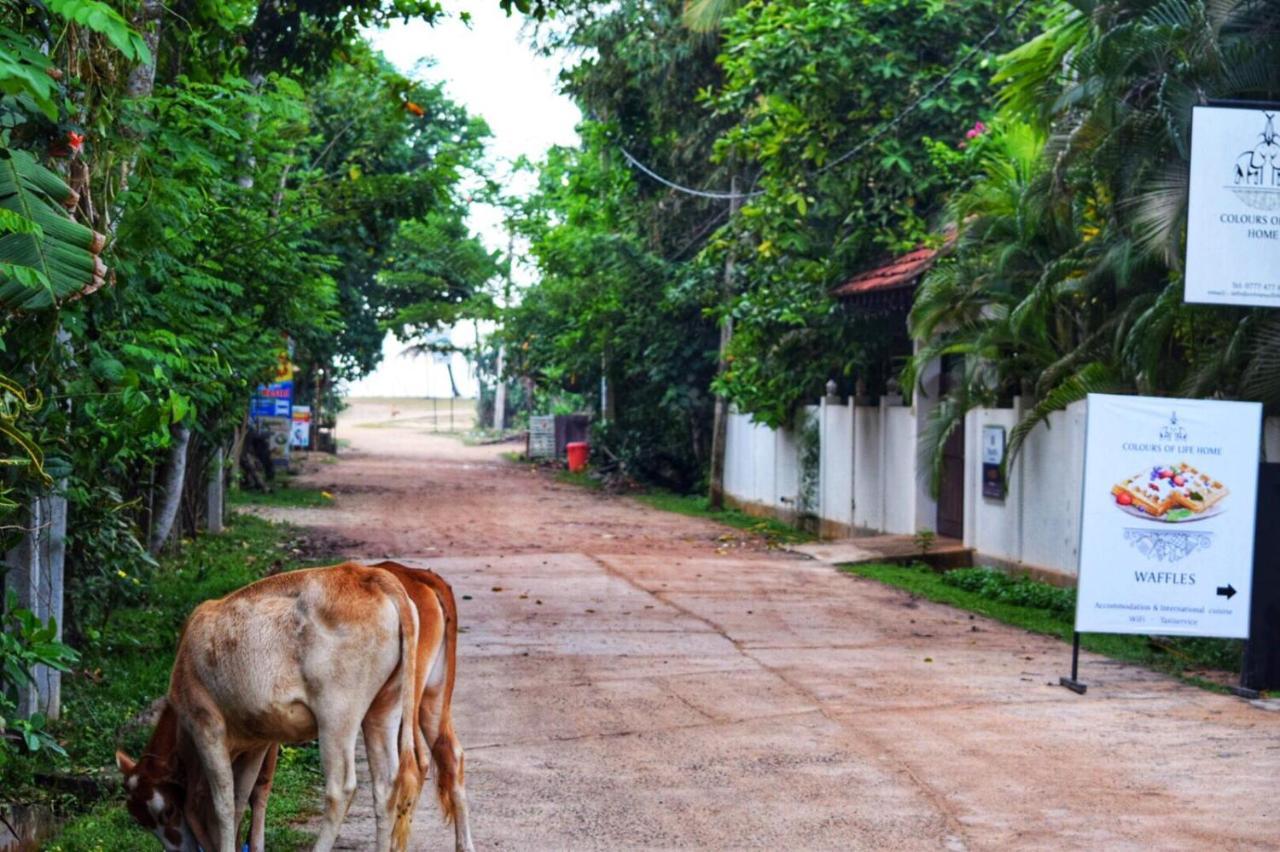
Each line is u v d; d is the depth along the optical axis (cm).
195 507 1994
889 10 2250
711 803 798
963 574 1809
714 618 1488
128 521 1237
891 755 909
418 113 1655
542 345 3791
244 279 1304
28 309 614
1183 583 1145
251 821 677
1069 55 1648
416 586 662
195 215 1091
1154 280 1513
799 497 2589
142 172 822
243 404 1550
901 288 2084
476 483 3609
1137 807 799
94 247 620
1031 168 1672
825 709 1047
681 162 3050
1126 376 1502
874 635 1405
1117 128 1354
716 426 3094
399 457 4766
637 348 3319
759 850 715
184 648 628
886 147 2228
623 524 2612
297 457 4222
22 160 605
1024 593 1659
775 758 900
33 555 835
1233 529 1143
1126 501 1142
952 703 1078
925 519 2142
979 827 757
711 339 3284
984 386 1883
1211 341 1385
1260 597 1152
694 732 970
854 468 2377
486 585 1702
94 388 780
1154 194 1321
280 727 613
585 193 3325
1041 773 871
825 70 2209
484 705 1048
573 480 3788
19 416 684
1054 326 1755
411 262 4381
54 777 789
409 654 619
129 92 906
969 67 2295
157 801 641
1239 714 1058
